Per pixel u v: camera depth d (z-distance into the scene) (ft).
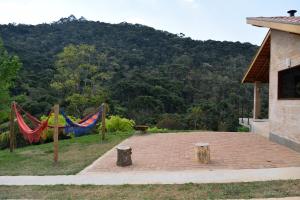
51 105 104.78
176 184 20.12
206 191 18.34
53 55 177.99
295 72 31.07
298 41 29.68
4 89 54.03
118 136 44.93
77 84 107.14
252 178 20.76
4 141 51.13
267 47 39.68
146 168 25.04
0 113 55.47
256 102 48.57
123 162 26.08
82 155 32.01
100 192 19.15
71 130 34.24
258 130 44.68
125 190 19.34
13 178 23.49
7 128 60.39
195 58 191.01
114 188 19.88
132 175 22.93
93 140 42.04
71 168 26.25
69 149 36.35
